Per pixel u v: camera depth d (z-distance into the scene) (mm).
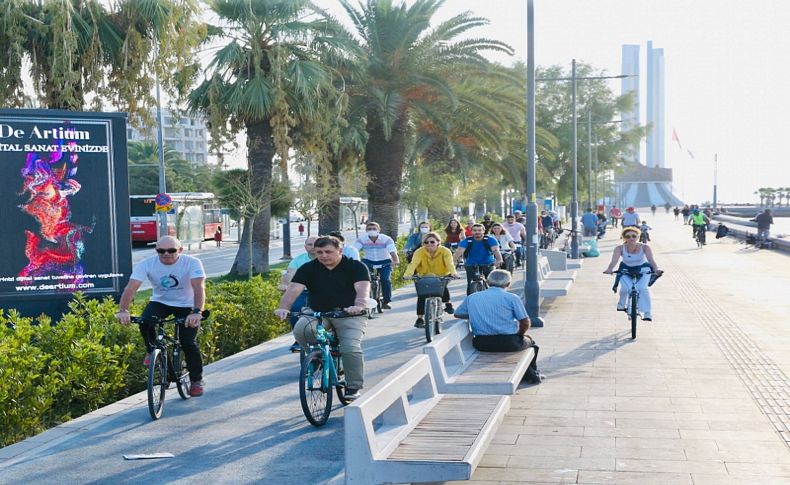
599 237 53438
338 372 8336
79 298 10969
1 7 15445
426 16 26844
